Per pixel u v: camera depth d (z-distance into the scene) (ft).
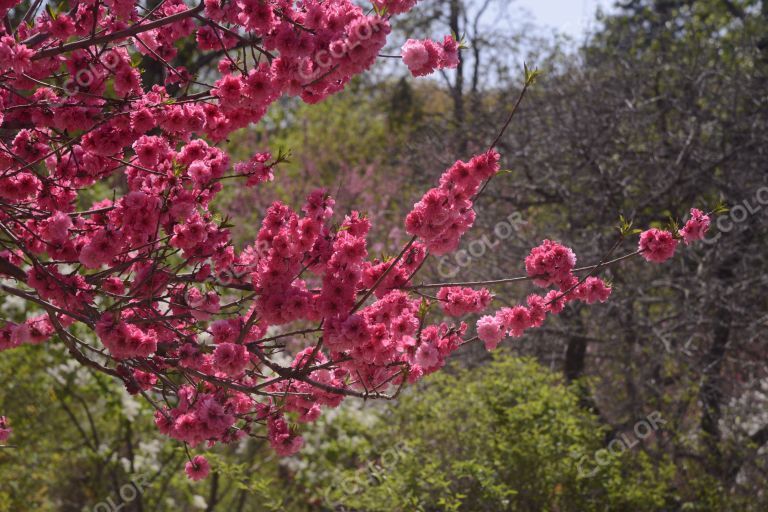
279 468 33.53
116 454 31.45
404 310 11.07
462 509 24.49
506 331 12.42
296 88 10.54
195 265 11.89
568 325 34.37
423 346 10.72
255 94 10.59
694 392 31.30
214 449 30.99
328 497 26.76
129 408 27.48
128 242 11.18
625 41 44.27
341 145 74.59
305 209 10.96
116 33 10.32
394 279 11.49
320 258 11.15
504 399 27.17
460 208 10.53
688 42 40.34
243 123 11.71
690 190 36.60
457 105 50.01
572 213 36.32
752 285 34.01
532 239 36.17
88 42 10.22
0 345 12.84
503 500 23.36
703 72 37.91
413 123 76.02
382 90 80.69
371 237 49.80
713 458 29.17
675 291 35.32
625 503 25.66
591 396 32.68
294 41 10.04
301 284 11.72
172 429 10.53
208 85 10.85
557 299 12.39
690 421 32.14
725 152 36.24
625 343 33.01
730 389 32.48
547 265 12.14
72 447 31.42
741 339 33.35
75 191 12.74
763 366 33.60
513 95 42.09
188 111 11.28
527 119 39.93
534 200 38.93
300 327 25.00
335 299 10.79
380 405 30.48
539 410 25.99
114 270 11.09
